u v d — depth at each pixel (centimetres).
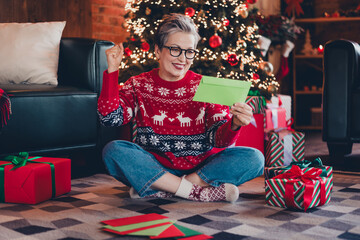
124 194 177
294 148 245
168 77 161
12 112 196
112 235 122
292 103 504
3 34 238
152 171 157
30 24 244
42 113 207
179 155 164
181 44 152
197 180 162
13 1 332
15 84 224
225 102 138
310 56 503
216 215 143
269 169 167
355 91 249
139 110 164
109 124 156
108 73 150
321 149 320
